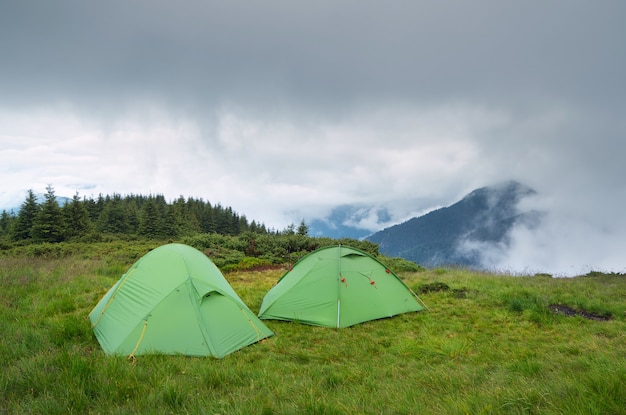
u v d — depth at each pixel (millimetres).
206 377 5121
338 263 9852
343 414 3838
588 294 11086
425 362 6449
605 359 5430
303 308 9289
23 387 4449
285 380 5312
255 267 18172
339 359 6812
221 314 7535
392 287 10180
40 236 37219
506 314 9398
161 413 3908
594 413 3367
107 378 4785
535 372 5430
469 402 4043
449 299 11016
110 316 7469
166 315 7008
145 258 8352
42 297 9945
